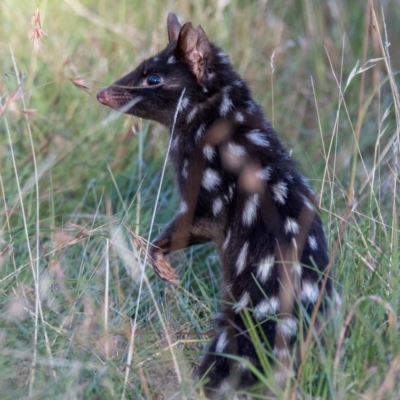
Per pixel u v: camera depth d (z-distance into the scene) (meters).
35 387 9.13
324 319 9.38
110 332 10.19
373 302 10.08
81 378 9.47
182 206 11.27
